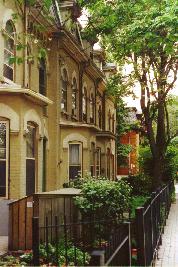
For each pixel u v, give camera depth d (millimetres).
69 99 22234
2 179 14156
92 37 20734
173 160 29250
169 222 17141
